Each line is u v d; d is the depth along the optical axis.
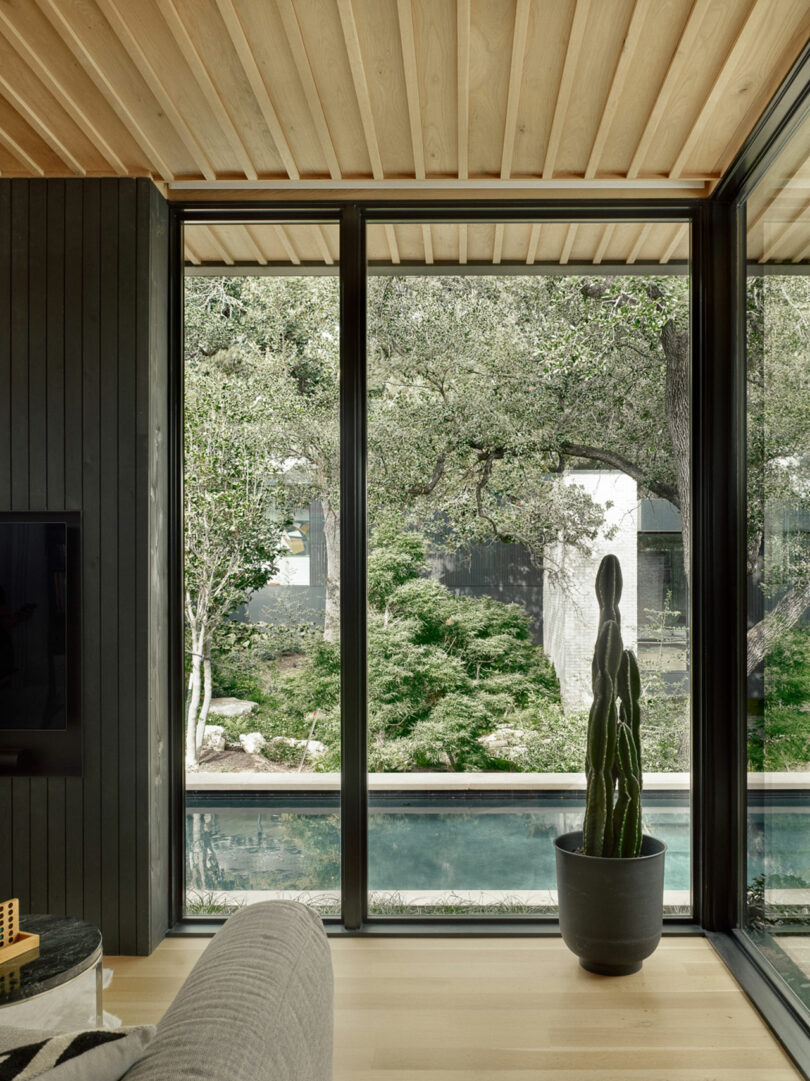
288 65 2.54
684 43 2.38
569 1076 2.30
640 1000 2.72
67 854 3.17
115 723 3.18
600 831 2.95
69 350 3.22
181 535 3.42
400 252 3.45
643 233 3.41
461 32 2.33
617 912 2.85
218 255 3.47
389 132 2.93
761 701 2.90
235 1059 0.93
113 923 3.15
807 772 2.44
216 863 3.39
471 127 2.90
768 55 2.45
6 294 3.24
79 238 3.22
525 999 2.74
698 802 3.32
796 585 2.55
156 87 2.62
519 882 3.33
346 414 3.39
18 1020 2.06
